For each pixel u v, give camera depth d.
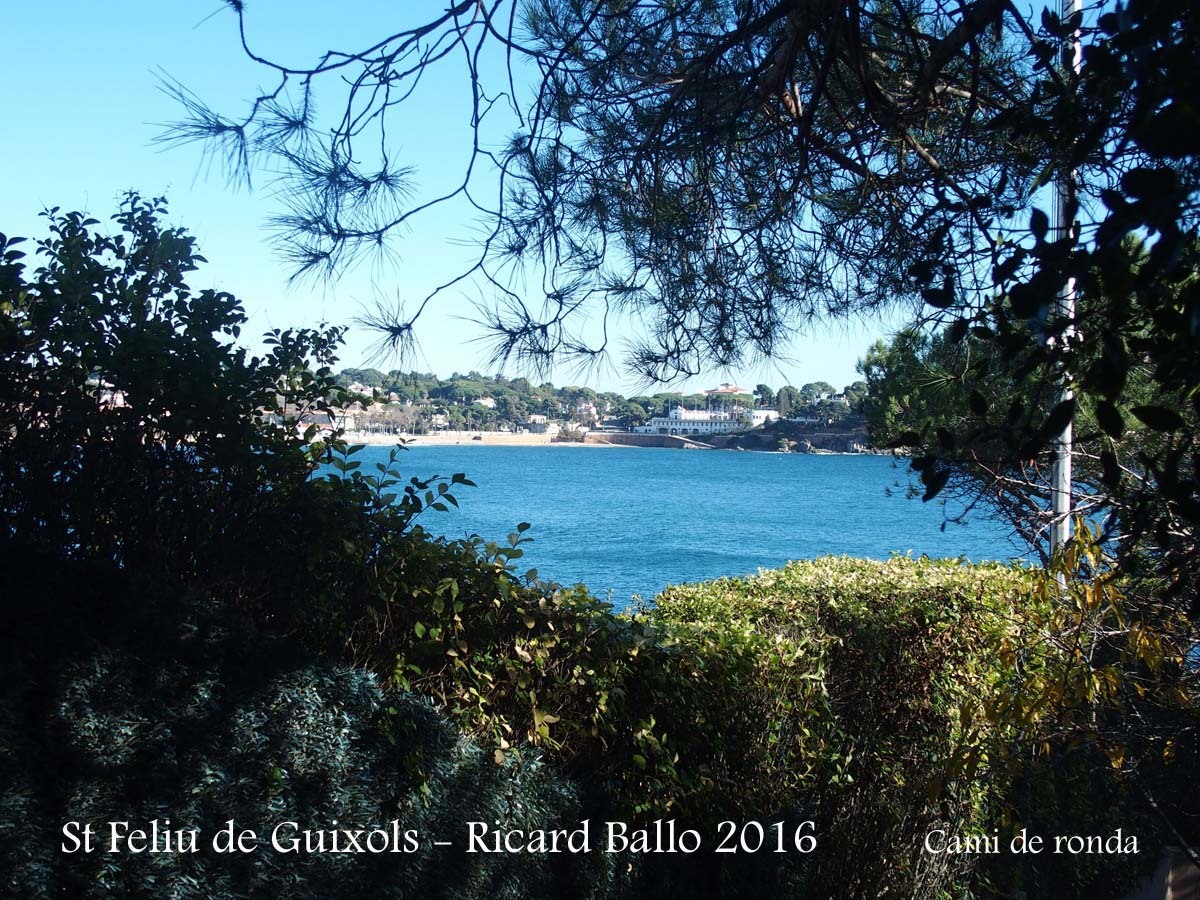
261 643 3.37
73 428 3.28
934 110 3.71
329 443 3.94
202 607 3.26
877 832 5.66
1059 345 2.21
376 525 3.96
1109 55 2.00
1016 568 6.68
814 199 4.07
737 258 4.11
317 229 3.15
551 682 4.41
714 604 5.64
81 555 3.25
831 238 4.09
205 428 3.40
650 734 4.52
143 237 3.72
